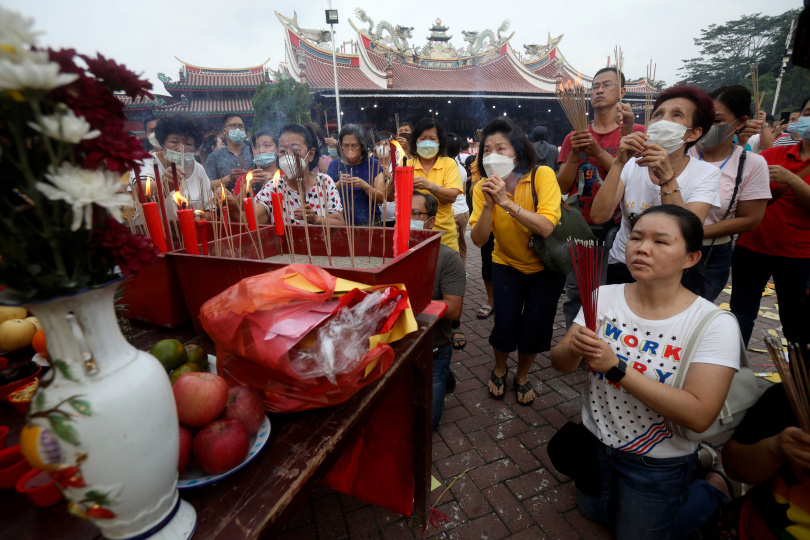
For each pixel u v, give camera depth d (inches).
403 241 54.8
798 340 45.8
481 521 72.9
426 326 57.1
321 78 853.8
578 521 72.4
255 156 107.3
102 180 20.6
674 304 55.9
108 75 21.6
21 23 16.9
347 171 119.1
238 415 33.7
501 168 85.3
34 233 20.6
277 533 31.1
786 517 45.8
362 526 72.5
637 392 51.8
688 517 59.5
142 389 23.9
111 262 23.3
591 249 52.5
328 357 34.3
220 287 51.1
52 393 22.7
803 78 974.4
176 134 106.6
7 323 45.7
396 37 940.6
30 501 30.4
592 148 94.7
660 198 83.2
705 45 1800.0
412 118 844.0
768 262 101.4
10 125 18.5
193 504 30.6
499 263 100.1
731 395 52.1
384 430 68.8
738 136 107.3
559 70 1000.2
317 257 66.9
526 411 102.7
